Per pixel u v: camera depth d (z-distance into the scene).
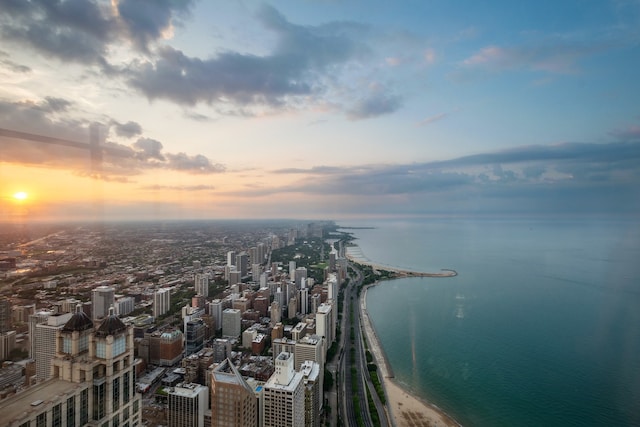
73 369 52.22
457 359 194.00
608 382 166.75
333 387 164.50
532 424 138.50
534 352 198.75
